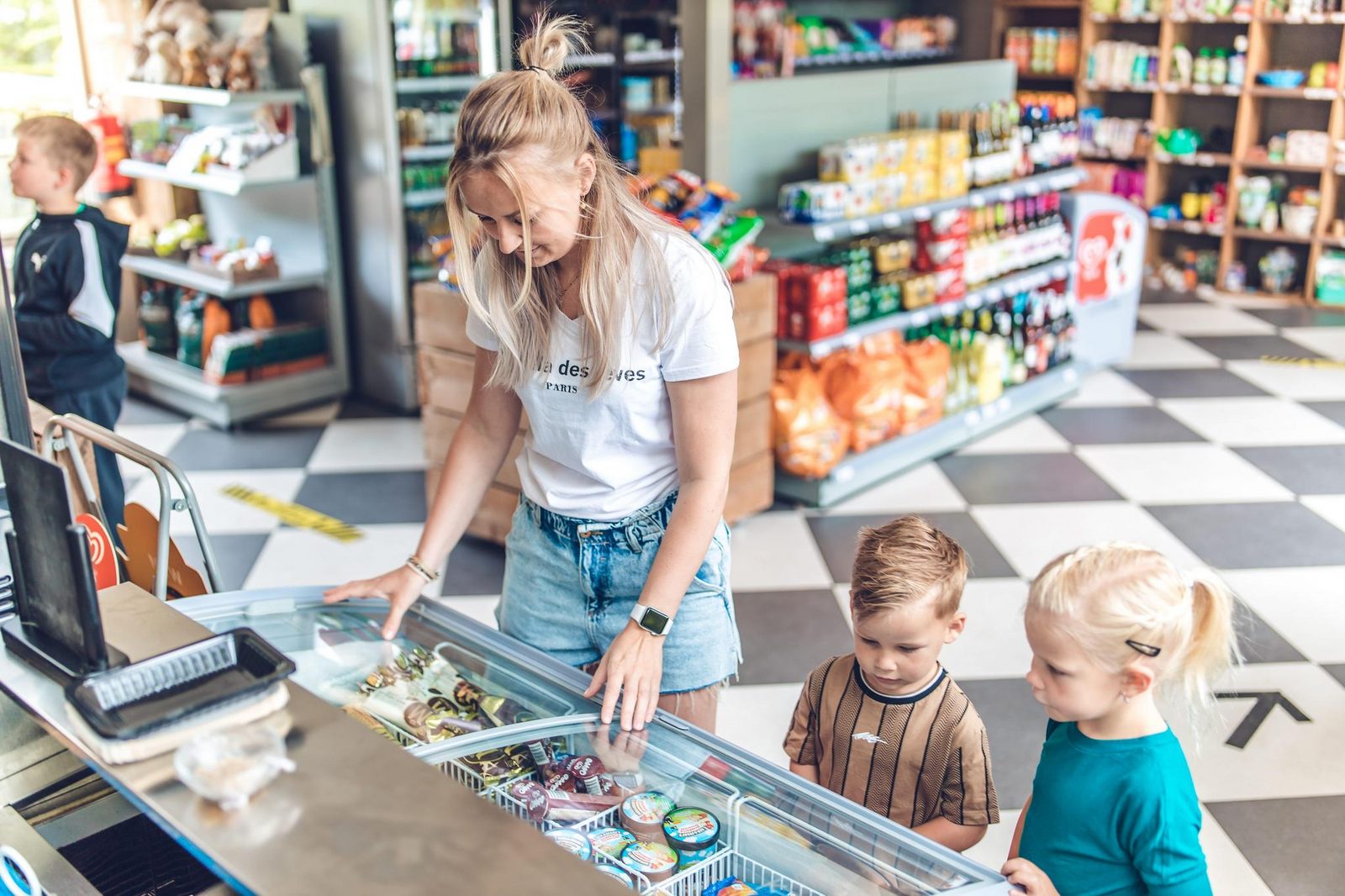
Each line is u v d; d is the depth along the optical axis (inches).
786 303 172.4
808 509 176.4
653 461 69.5
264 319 216.4
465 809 46.4
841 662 76.2
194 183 205.6
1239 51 286.8
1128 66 305.4
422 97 223.5
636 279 62.7
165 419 215.0
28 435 71.7
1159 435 206.4
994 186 208.2
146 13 226.8
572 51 60.1
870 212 180.9
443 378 159.0
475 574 154.9
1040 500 178.4
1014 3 319.6
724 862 53.1
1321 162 280.8
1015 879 51.0
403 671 66.7
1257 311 285.0
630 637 63.6
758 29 221.0
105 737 48.7
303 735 51.0
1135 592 55.1
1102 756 57.5
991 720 119.5
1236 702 123.0
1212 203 300.4
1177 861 55.5
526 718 62.2
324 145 206.8
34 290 133.6
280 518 171.2
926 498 179.9
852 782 75.0
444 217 217.5
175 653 54.1
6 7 214.1
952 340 201.2
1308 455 195.8
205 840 44.4
